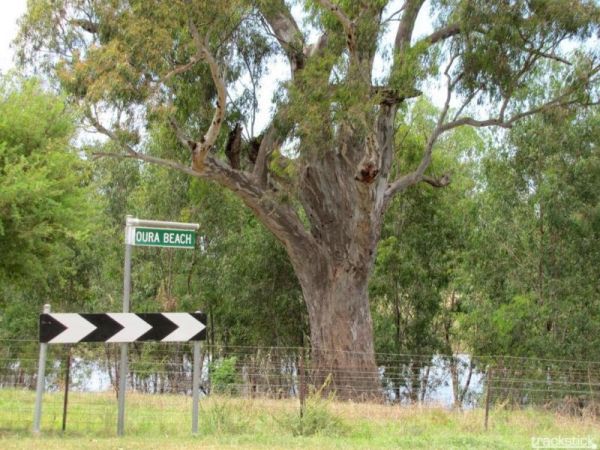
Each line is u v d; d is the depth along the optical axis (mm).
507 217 29500
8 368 18375
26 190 9492
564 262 28703
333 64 20734
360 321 24016
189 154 25469
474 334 31500
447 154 35594
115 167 37469
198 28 20297
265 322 36375
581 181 27453
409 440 9969
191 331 9594
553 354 27156
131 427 10438
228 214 35781
